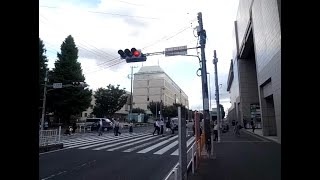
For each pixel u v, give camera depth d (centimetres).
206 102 1287
